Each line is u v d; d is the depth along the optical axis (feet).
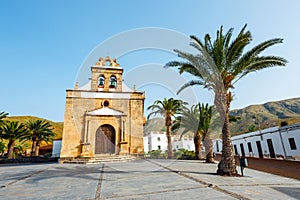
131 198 10.91
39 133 83.25
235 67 25.85
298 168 34.71
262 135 66.54
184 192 12.21
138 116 50.83
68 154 47.98
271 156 61.67
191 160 51.01
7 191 13.52
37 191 13.35
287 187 15.79
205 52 23.77
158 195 11.48
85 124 49.29
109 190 13.10
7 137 68.64
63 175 21.81
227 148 24.23
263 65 25.30
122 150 47.34
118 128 50.19
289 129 53.57
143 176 19.30
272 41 24.48
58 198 11.32
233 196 11.17
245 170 34.37
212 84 24.49
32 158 63.52
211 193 11.91
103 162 41.27
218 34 26.63
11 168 35.53
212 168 30.50
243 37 24.66
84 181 17.17
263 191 13.39
